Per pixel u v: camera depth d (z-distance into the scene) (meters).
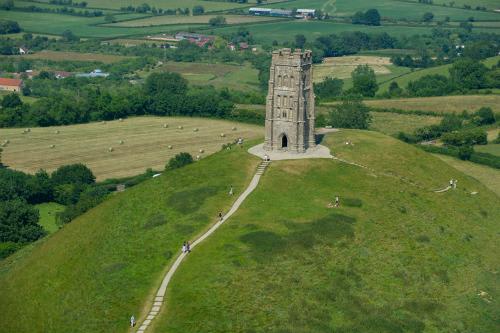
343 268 195.62
